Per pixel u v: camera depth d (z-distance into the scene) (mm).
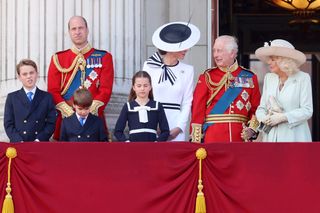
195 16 58875
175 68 49812
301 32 66312
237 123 48562
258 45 65812
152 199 44344
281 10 66062
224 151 44531
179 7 58719
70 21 50375
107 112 53188
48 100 48719
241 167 44531
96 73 50281
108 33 53938
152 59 50000
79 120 47719
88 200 44375
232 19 64875
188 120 52281
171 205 44375
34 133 48312
